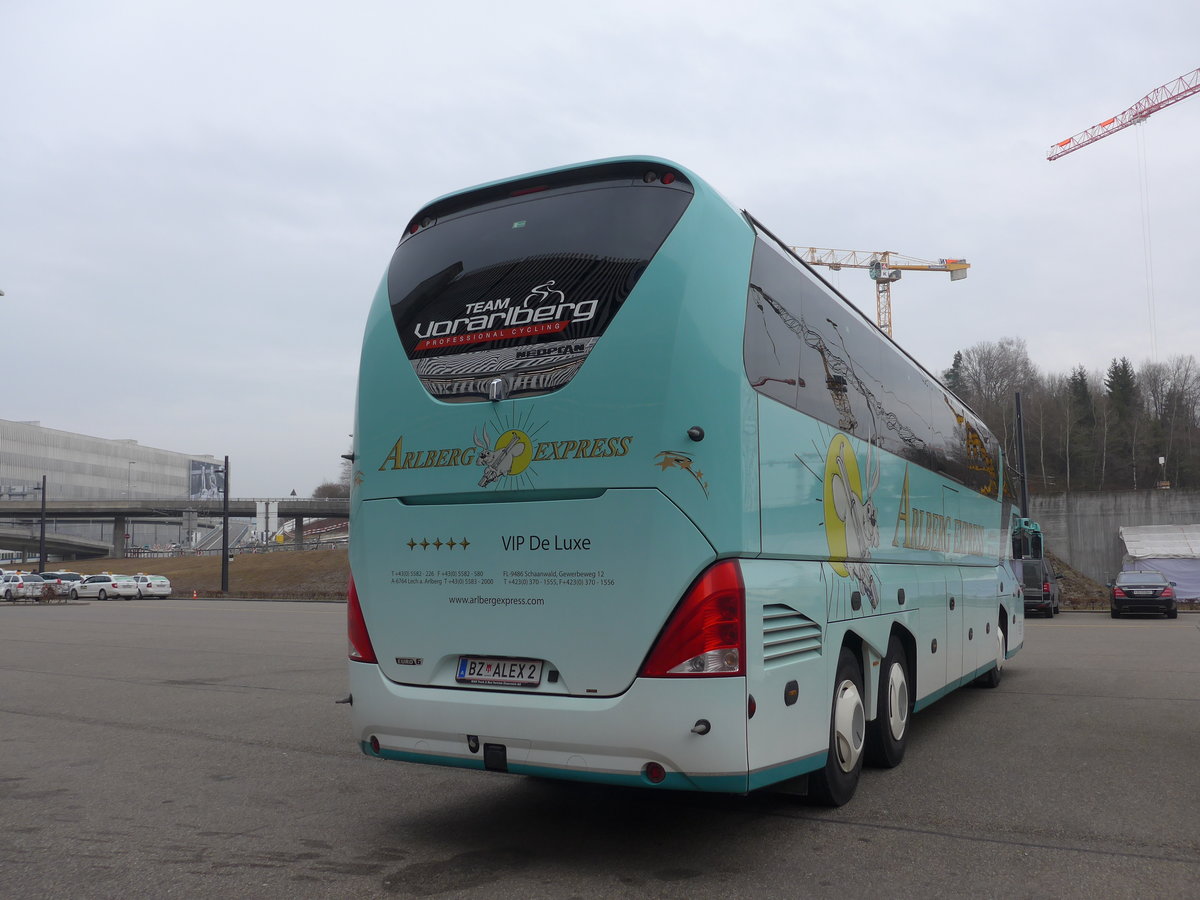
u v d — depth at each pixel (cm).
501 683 514
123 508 10894
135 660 1650
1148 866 500
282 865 512
